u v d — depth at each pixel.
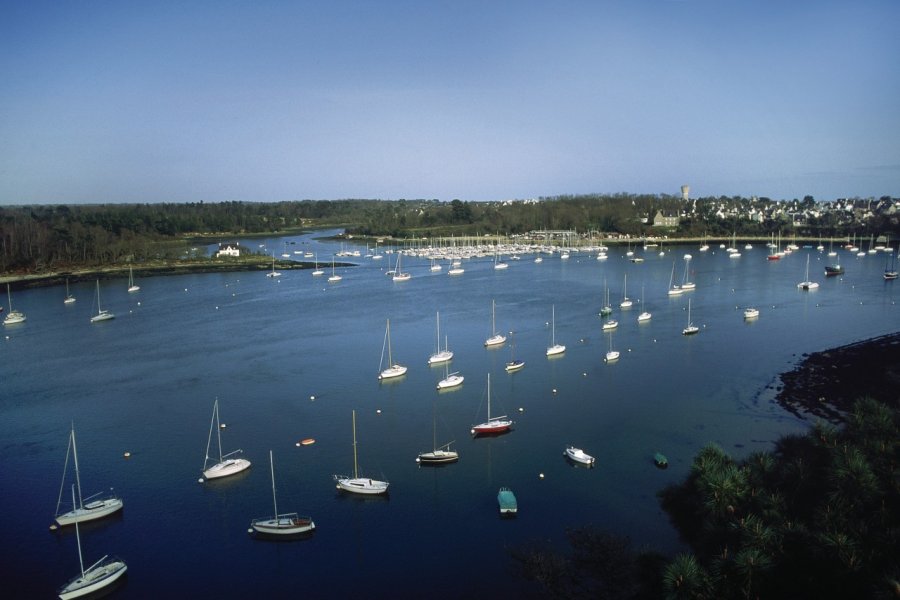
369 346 134.25
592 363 117.81
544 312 167.38
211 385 108.81
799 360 115.50
